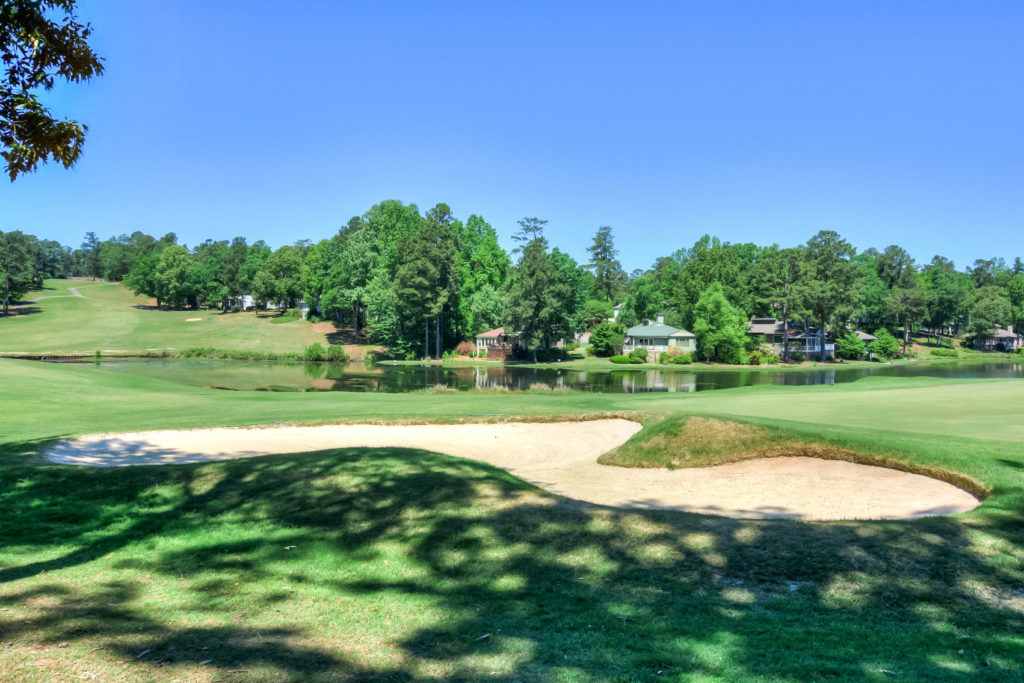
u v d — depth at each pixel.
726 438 14.89
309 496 9.65
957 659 5.16
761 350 95.12
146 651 5.21
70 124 9.75
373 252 91.12
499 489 9.61
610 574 7.00
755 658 5.17
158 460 14.21
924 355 106.31
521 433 18.61
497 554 7.57
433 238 84.69
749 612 6.11
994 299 117.81
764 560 7.14
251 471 10.98
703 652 5.30
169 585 7.01
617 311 123.69
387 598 6.61
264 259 140.75
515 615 6.14
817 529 7.87
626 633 5.70
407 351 87.50
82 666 4.84
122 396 28.28
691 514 8.59
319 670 4.92
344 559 7.68
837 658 5.16
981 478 10.49
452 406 23.59
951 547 7.36
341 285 99.62
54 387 28.78
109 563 7.71
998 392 24.88
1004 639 5.54
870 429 15.14
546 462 15.62
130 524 9.13
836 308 95.56
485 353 89.19
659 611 6.15
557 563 7.30
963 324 130.12
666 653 5.29
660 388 51.62
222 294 129.12
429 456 11.62
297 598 6.64
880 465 12.59
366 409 22.84
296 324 109.38
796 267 106.56
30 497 10.17
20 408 23.19
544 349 92.62
